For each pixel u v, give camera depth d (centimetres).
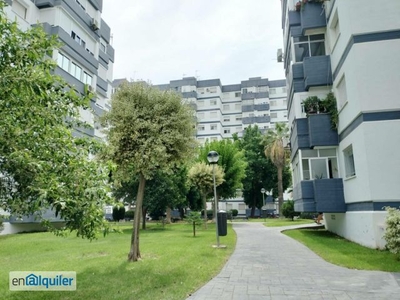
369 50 1128
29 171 369
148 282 638
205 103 6316
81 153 451
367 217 1095
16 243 1393
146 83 959
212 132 6172
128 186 2230
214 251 1044
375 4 1148
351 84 1191
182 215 3797
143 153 861
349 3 1170
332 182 1384
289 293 568
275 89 6444
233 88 6631
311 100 1483
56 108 459
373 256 903
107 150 600
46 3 2091
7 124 385
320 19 1560
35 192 359
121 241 1460
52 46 479
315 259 906
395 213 905
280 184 3669
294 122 1664
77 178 387
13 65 411
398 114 1080
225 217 1216
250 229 2056
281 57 2302
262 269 777
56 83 481
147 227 2470
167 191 2334
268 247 1168
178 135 879
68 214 367
